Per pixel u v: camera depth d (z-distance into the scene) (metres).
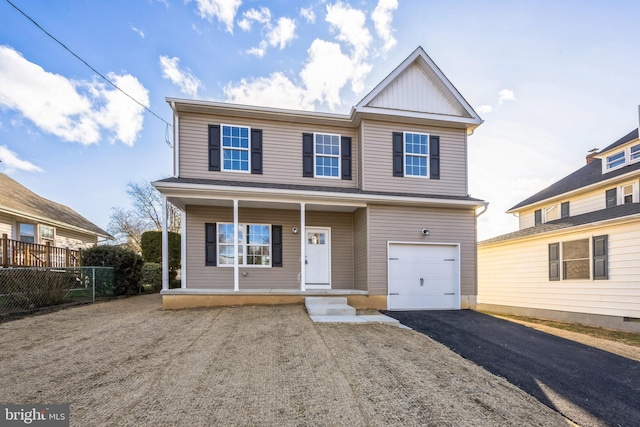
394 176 9.59
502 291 13.21
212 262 9.17
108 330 5.60
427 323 7.04
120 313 7.12
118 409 2.90
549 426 2.95
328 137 9.89
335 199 8.70
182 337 5.17
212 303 7.72
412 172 9.77
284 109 9.28
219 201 8.60
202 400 3.10
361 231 9.32
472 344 5.59
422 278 9.09
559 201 14.91
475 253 9.41
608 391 3.92
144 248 13.92
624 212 9.54
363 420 2.82
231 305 7.79
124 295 10.84
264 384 3.47
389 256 8.95
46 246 10.92
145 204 28.70
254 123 9.45
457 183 9.96
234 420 2.76
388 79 9.53
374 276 8.77
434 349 5.00
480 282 14.53
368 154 9.51
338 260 9.82
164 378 3.59
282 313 6.98
